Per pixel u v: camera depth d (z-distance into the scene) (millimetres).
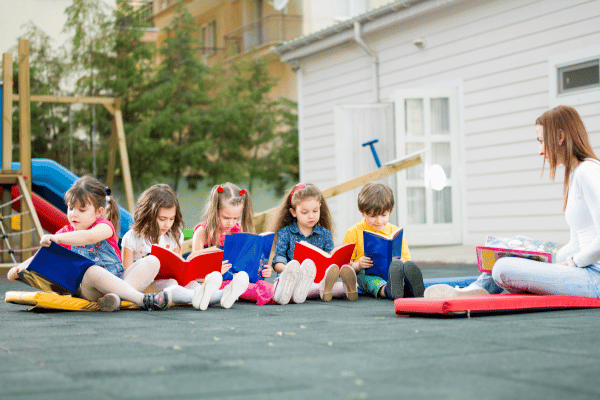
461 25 9445
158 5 22141
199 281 4043
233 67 18812
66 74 15789
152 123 16547
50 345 2168
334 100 11672
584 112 8031
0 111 7281
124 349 2068
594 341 2115
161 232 3801
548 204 8453
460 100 9523
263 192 18656
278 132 18781
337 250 3891
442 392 1455
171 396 1445
